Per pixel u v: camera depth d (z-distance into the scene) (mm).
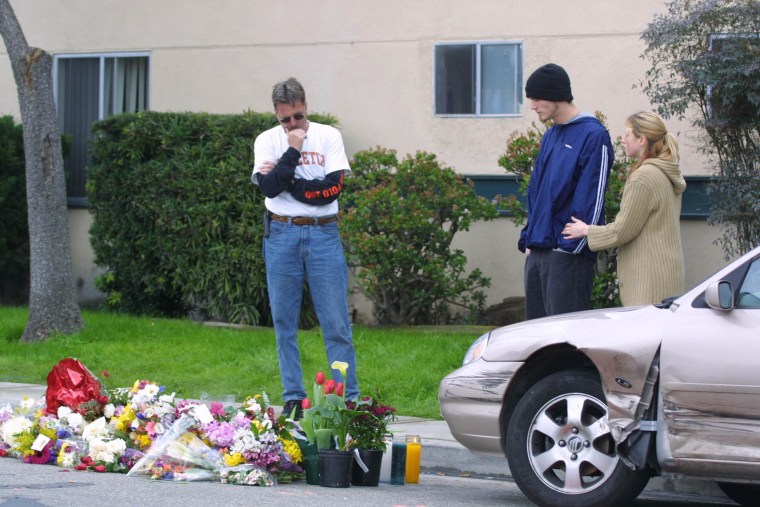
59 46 15820
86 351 11641
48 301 12352
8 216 15117
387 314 13258
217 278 13812
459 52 14164
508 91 14031
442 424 8789
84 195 15789
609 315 6160
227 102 15055
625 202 7176
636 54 13492
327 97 14641
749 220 11344
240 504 5820
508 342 6305
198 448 6656
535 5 13867
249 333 12531
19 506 5516
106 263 14500
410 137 14336
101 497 5848
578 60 13719
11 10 12461
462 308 13625
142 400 7020
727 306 5680
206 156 13836
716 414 5621
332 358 8062
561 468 6074
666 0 13320
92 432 6938
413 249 12609
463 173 14133
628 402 5812
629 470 5887
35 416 7285
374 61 14445
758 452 5527
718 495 7148
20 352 11688
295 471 6770
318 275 8023
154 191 14016
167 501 5812
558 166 7527
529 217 7770
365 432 6855
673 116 13062
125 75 15602
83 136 15805
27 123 12414
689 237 13148
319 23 14648
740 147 11375
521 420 6141
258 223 13617
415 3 14266
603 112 13625
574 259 7516
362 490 6652
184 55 15234
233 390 10125
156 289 14266
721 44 11023
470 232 13898
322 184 7949
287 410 8016
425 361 10633
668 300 6105
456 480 7523
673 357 5730
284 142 8047
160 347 11797
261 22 14883
